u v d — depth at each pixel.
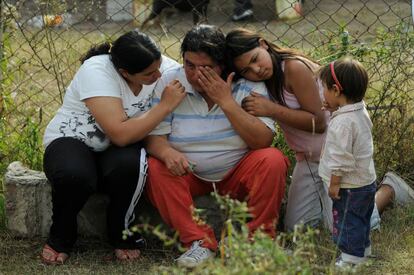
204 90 6.66
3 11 8.24
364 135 6.46
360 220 6.62
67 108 6.87
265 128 6.76
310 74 6.87
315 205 7.32
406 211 7.68
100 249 7.20
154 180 6.72
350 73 6.34
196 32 6.58
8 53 8.86
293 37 13.55
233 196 7.01
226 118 6.84
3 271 6.79
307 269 5.03
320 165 6.63
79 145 6.75
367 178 6.55
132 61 6.48
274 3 15.15
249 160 6.79
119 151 6.72
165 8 14.45
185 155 6.90
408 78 8.07
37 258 7.00
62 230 6.88
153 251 7.14
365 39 10.23
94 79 6.67
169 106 6.67
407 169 8.30
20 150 8.02
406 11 15.42
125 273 6.75
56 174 6.62
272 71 6.83
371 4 16.20
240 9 15.42
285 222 7.42
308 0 15.57
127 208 6.82
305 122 6.91
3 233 7.36
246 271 4.84
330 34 8.59
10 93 8.35
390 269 6.77
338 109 6.46
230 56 6.69
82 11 11.32
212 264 5.13
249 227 6.75
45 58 9.95
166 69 6.96
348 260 6.65
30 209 7.23
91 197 7.30
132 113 6.80
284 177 6.75
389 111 8.17
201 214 7.16
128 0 14.41
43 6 8.62
